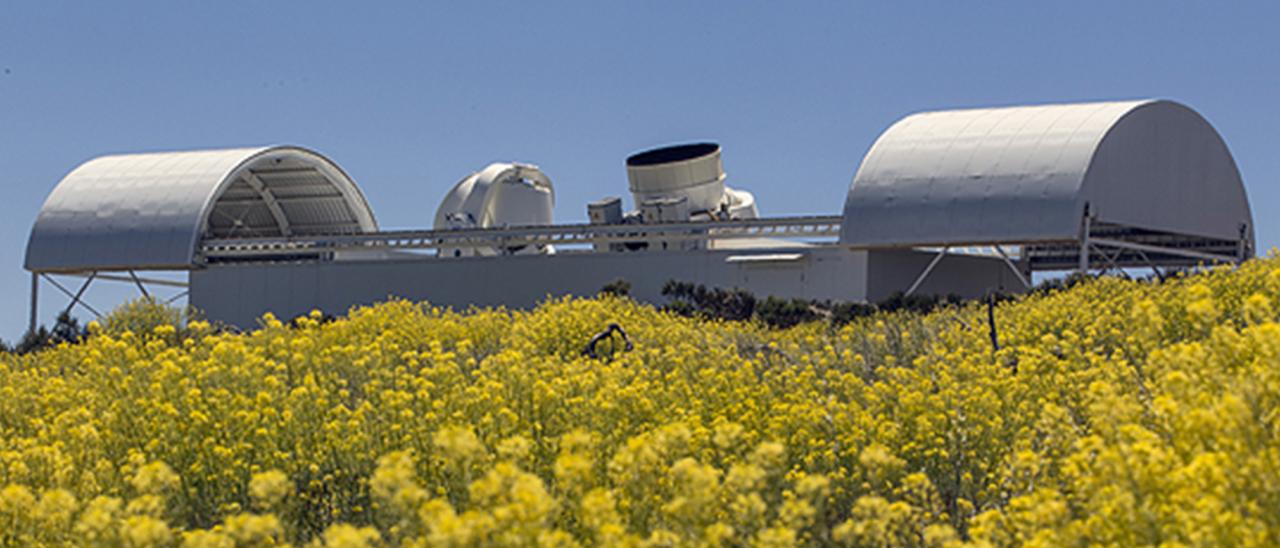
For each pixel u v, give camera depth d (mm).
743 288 54281
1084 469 6754
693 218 62594
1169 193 55969
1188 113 57094
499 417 9336
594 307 24969
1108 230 60031
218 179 63875
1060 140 51844
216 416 9617
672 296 54500
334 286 60562
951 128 54500
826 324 27203
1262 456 5898
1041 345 14250
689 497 6312
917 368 12938
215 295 62469
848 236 52469
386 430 9430
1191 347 7391
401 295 59406
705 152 62656
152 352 14898
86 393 12117
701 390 12023
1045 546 6238
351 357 13172
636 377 12375
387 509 6961
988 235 50781
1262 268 17672
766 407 11289
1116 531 6113
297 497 8961
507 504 5918
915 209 51875
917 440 9617
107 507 6492
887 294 53406
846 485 8859
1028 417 10125
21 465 9062
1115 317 15945
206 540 6055
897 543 7121
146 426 9773
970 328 18547
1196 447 6371
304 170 70500
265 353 13961
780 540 6203
